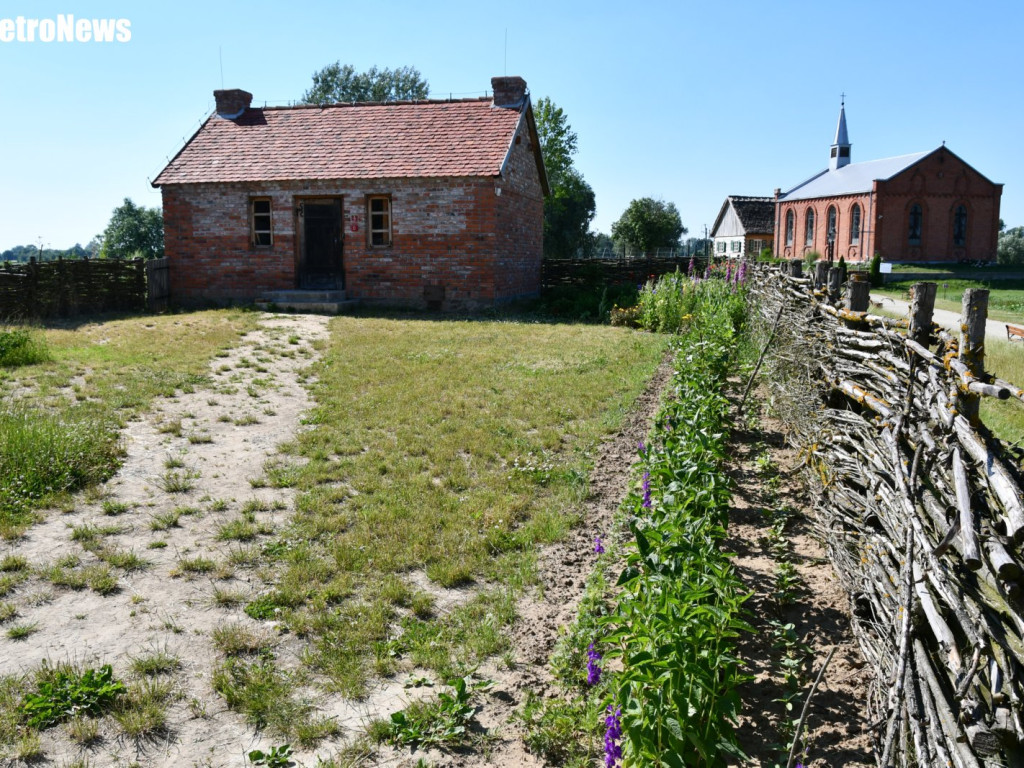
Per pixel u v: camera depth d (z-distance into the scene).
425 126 22.72
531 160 24.36
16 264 17.89
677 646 3.21
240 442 8.71
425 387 11.23
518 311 21.70
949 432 3.44
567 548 5.95
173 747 3.73
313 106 24.30
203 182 22.02
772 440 8.59
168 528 6.33
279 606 5.04
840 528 5.12
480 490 7.12
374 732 3.82
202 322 17.55
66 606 5.04
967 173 52.53
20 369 11.68
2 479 6.90
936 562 3.07
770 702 3.91
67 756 3.64
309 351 14.34
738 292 15.66
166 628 4.79
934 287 4.36
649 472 5.52
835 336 6.23
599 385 11.51
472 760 3.65
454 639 4.67
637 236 65.50
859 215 53.84
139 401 10.12
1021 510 2.56
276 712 3.98
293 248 21.97
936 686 2.89
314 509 6.66
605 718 3.63
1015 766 2.43
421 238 21.30
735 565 5.45
